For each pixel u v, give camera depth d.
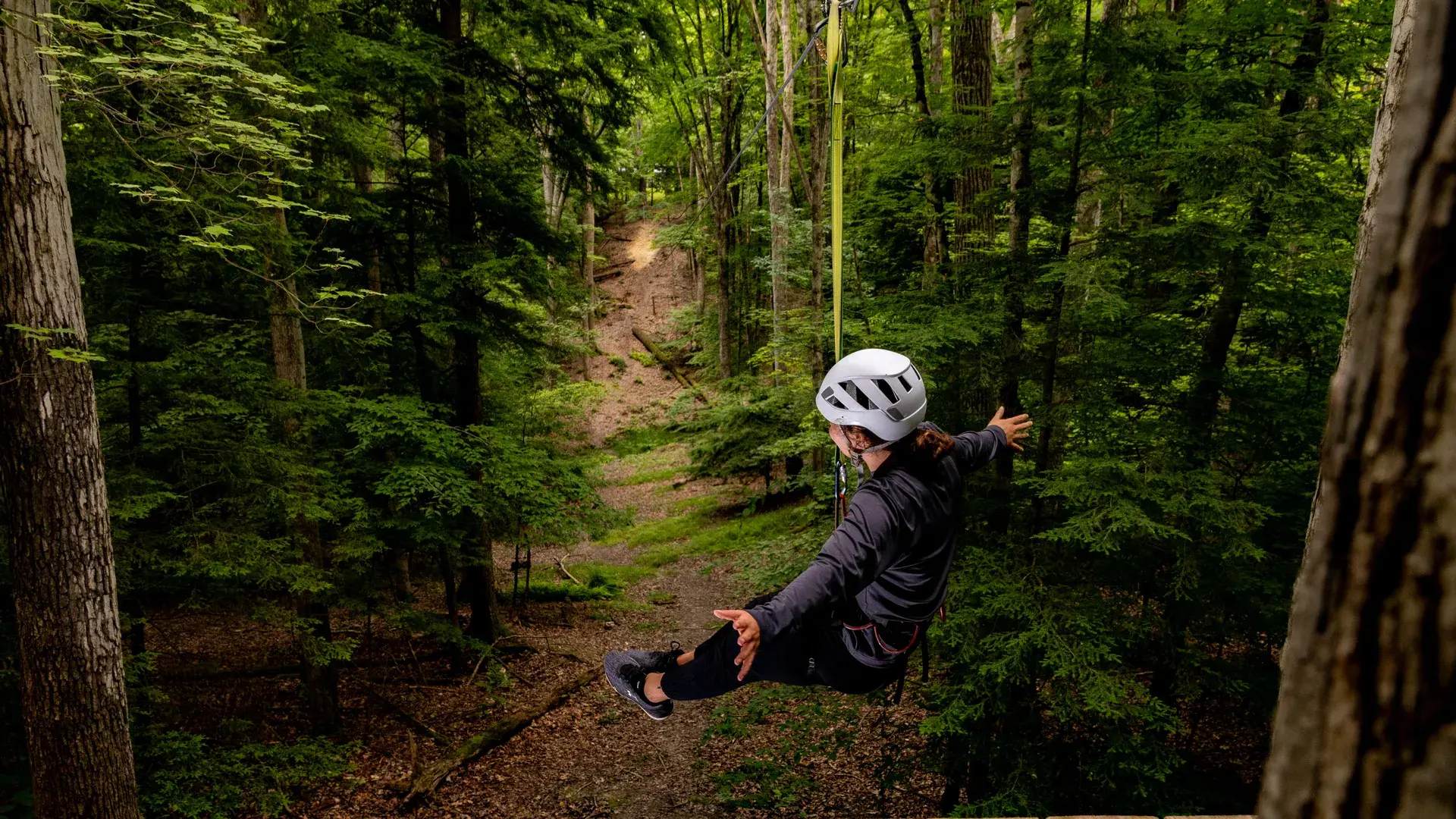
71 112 5.28
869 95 14.05
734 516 20.02
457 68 9.52
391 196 9.68
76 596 4.49
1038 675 5.75
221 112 4.77
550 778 8.77
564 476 10.89
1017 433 2.43
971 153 5.80
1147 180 5.17
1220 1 6.29
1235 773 6.62
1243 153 4.71
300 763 7.78
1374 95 5.82
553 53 10.30
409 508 10.02
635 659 2.12
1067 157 5.54
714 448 18.16
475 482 9.17
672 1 19.58
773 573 6.66
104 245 6.32
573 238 11.09
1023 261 5.87
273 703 9.60
